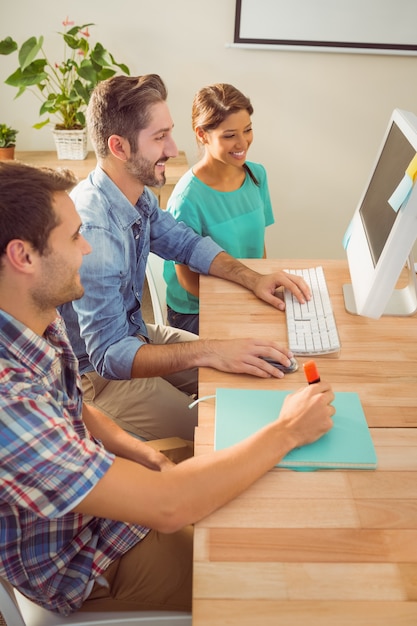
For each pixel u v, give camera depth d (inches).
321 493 41.4
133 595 44.5
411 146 54.0
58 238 37.0
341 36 107.3
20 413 35.3
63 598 42.8
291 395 47.3
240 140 74.2
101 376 62.0
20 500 36.2
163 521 38.3
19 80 98.1
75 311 62.2
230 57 109.0
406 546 37.9
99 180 60.3
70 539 43.4
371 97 113.6
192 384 71.9
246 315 62.1
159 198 105.2
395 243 53.5
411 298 63.5
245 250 83.4
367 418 48.2
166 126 59.3
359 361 55.2
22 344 38.4
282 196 122.0
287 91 112.3
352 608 34.4
